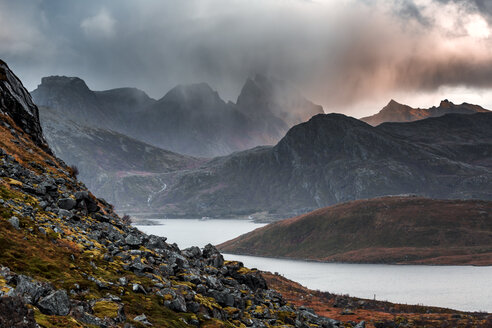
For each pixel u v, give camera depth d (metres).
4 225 45.66
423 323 163.50
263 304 70.75
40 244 46.41
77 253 49.59
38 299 34.78
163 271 58.81
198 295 55.84
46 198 59.44
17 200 52.72
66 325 32.56
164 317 45.12
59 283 40.62
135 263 53.72
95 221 64.00
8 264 39.62
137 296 46.81
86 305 37.81
